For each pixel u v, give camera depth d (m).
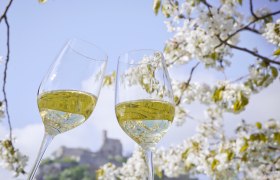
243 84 2.35
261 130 2.61
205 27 2.12
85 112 0.85
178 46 2.52
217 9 2.12
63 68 0.83
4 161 2.17
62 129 0.83
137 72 0.86
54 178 31.19
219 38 2.05
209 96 2.69
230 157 2.54
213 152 2.77
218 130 3.13
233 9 2.20
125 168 3.45
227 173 2.65
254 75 2.32
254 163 2.57
